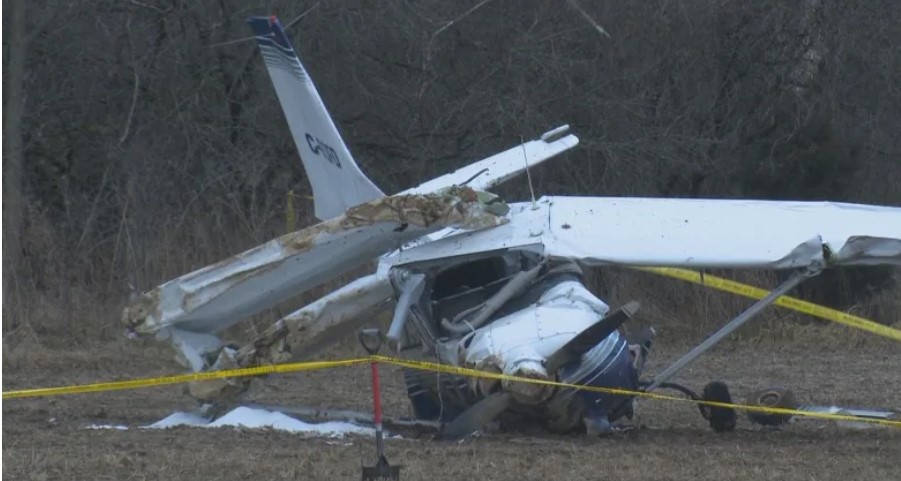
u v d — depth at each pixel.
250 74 93.81
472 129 93.44
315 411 45.81
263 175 88.56
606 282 77.88
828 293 79.31
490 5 94.00
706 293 76.62
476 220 43.25
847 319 43.69
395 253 43.97
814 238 40.22
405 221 42.25
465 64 94.75
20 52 81.75
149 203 82.75
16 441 39.66
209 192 85.94
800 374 63.41
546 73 92.19
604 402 40.00
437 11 93.94
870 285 79.44
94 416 47.50
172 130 92.06
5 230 74.50
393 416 48.69
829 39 98.25
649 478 33.44
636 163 91.25
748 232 41.78
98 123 92.38
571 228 43.09
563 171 92.62
